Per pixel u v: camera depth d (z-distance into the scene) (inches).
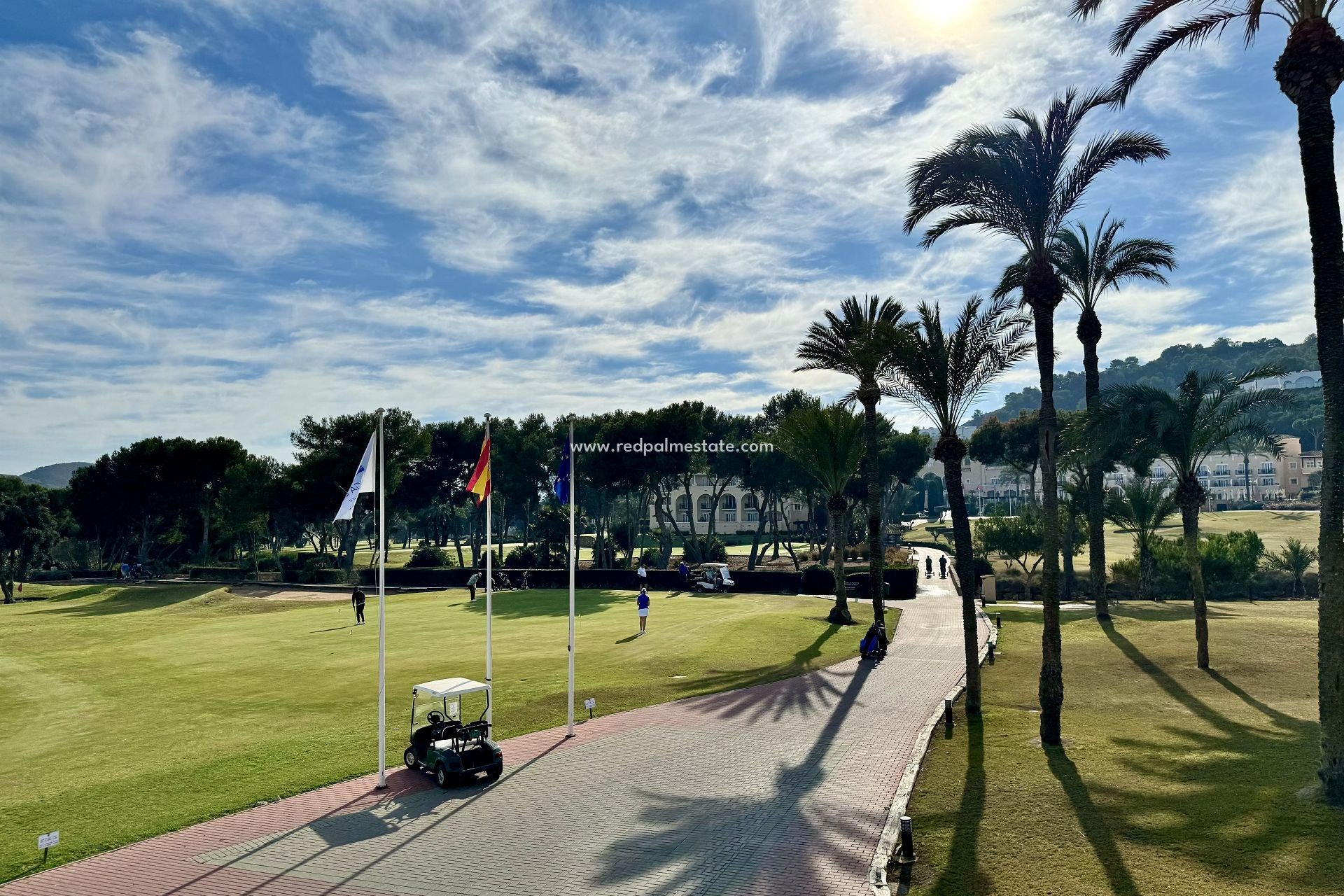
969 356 884.0
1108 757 607.5
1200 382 996.6
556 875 448.5
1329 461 504.1
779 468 2704.2
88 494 3230.8
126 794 611.5
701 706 852.6
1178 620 1283.2
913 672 998.4
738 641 1208.2
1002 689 893.8
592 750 696.4
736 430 2869.1
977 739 687.7
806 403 2783.0
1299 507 4571.9
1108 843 446.3
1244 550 1911.9
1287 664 922.7
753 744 702.5
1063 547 1915.6
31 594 2827.3
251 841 512.4
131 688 1039.0
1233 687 831.7
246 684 1026.7
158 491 3137.3
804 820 520.1
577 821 532.4
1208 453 1027.9
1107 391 1034.7
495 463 2839.6
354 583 2719.0
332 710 858.1
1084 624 1315.2
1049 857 434.9
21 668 1240.2
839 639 1243.8
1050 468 687.1
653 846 485.1
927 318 905.5
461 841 503.2
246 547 3604.8
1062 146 714.8
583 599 1969.7
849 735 721.6
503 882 441.7
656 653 1144.2
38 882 460.4
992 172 719.7
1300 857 410.9
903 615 1510.8
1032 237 743.1
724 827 511.8
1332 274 509.7
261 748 722.2
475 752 612.4
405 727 786.8
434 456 3058.6
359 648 1305.4
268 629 1619.1
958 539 831.7
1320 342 515.2
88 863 486.3
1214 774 549.6
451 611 1839.3
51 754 745.0
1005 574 2271.2
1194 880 394.9
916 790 565.9
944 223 832.3
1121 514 1971.0
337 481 2669.8
